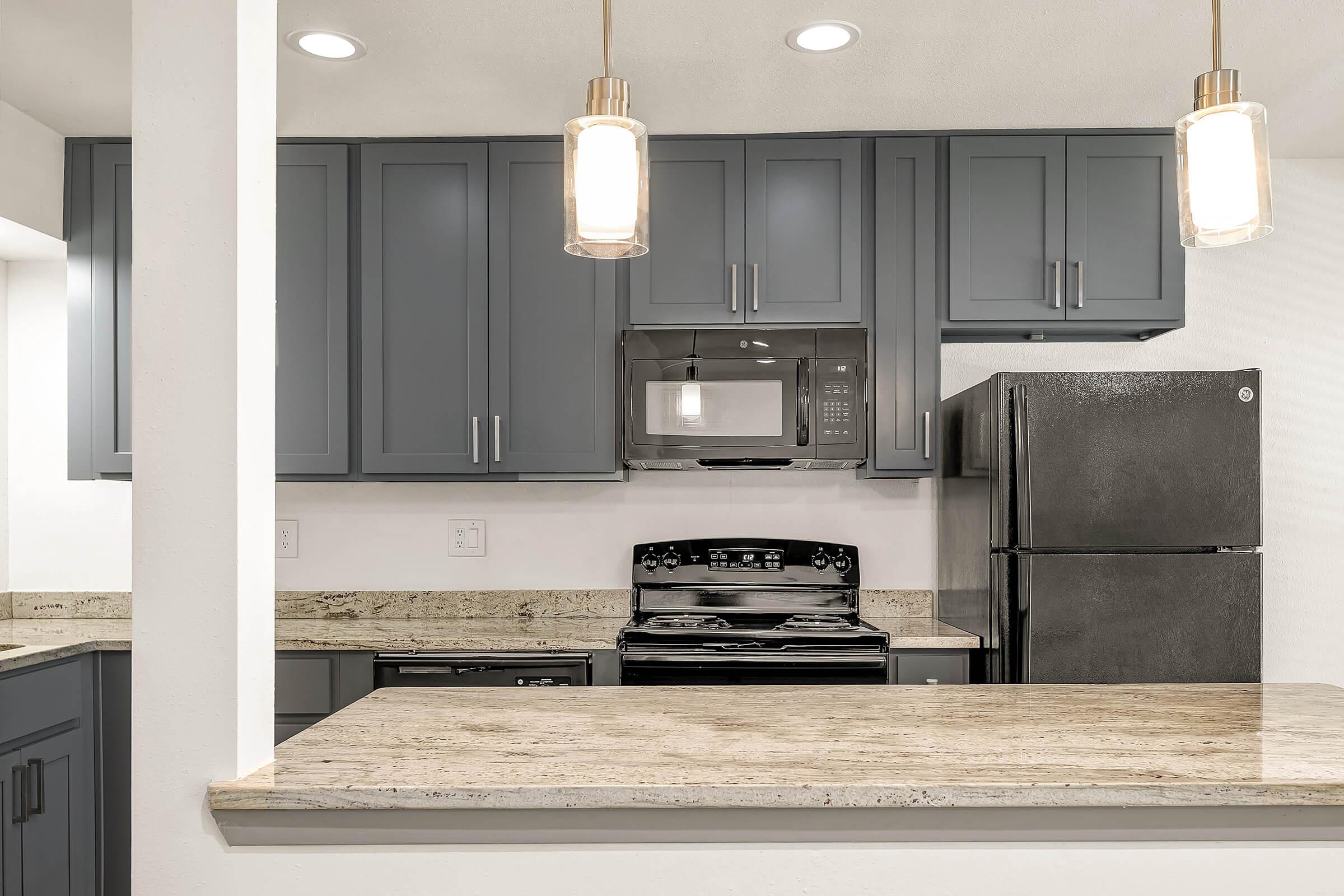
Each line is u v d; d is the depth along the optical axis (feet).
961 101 8.93
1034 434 8.42
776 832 4.03
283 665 8.91
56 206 9.60
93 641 8.79
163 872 4.09
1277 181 10.57
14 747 7.77
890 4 7.09
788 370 9.51
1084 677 8.32
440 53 7.87
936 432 9.66
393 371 9.70
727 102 8.93
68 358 9.86
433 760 4.26
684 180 9.74
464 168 9.75
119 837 8.84
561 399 9.70
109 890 8.82
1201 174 4.18
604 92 4.37
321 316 9.68
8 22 7.30
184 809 4.08
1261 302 10.57
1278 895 4.04
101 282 9.68
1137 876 4.06
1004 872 4.05
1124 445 8.41
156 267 4.17
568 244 4.40
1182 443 8.39
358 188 9.79
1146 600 8.33
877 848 4.05
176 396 4.15
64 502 10.71
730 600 10.30
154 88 4.17
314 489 10.67
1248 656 8.30
